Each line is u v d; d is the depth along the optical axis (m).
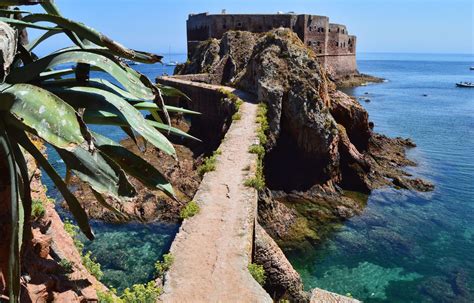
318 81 36.69
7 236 5.32
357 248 25.52
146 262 22.84
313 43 84.88
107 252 23.59
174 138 47.56
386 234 27.20
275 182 33.88
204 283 13.02
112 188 4.97
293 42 43.16
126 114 5.18
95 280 9.66
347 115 39.22
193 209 17.89
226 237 15.88
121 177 5.01
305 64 38.75
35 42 6.15
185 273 13.52
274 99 35.66
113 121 5.21
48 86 5.54
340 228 28.03
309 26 83.00
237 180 21.81
